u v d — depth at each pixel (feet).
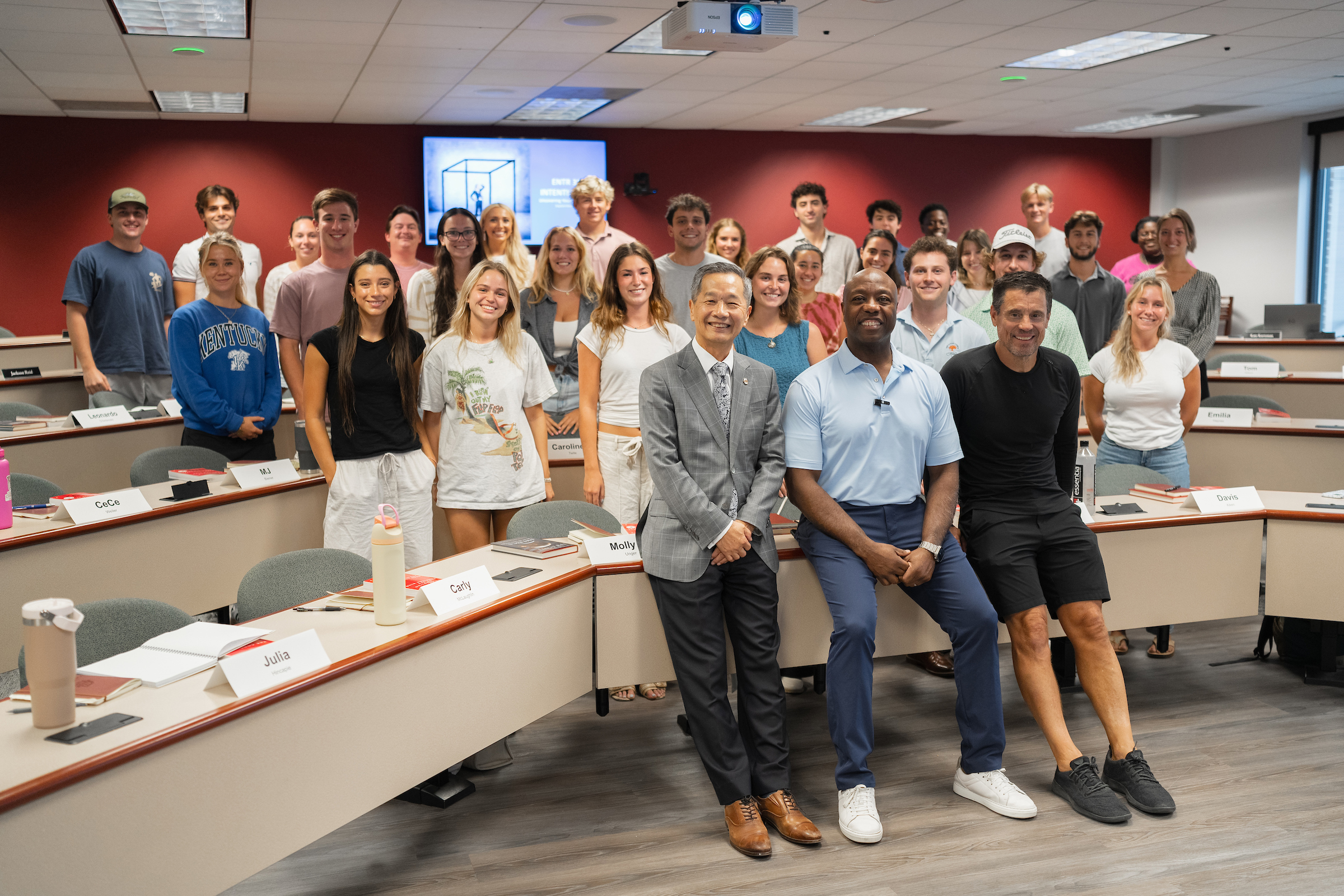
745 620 8.55
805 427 8.77
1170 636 13.14
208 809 5.87
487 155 32.68
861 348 8.78
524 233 33.40
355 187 31.86
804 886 7.66
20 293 29.53
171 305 18.63
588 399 11.25
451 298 14.33
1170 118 34.76
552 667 8.58
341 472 10.57
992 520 9.30
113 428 15.81
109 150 29.71
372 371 10.55
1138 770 8.81
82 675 6.27
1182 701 11.11
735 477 8.52
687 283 13.53
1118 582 10.24
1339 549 10.41
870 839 8.21
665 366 8.61
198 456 12.71
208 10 18.76
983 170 37.93
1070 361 9.39
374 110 29.09
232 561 11.41
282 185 31.22
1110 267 40.16
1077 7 19.49
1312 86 28.91
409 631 7.27
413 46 21.21
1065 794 8.84
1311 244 36.29
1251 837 8.23
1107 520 10.23
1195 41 22.97
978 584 8.82
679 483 8.33
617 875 7.85
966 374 9.31
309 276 13.41
